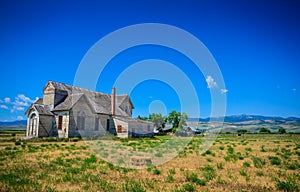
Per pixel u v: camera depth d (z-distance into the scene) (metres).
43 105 38.84
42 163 13.26
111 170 12.05
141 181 9.80
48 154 17.70
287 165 14.01
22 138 33.53
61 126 37.69
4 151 19.20
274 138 48.97
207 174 11.08
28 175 10.32
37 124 36.69
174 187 8.94
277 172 12.02
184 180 10.08
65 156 16.72
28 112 38.06
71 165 13.13
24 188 8.30
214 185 9.37
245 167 13.45
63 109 37.41
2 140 31.27
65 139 33.47
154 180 9.99
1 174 10.33
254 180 10.27
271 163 14.79
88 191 8.16
